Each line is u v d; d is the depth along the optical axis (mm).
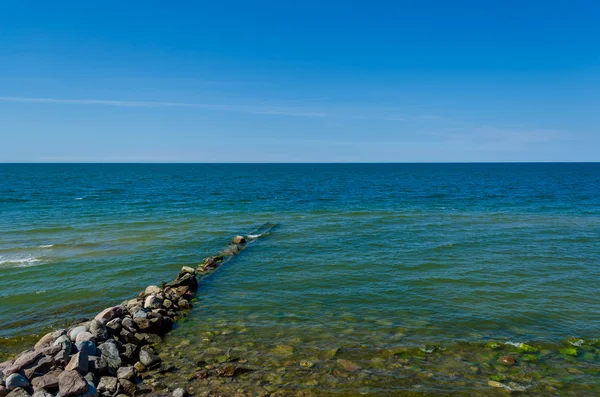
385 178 120500
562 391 9070
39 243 25844
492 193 64750
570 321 13164
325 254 22797
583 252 22922
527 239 26750
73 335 10648
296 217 38562
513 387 9203
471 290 16328
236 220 36500
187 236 28469
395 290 16406
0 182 89562
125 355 10430
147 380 9461
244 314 13914
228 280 18016
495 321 13148
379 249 23953
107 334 11023
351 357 10609
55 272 19266
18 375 8508
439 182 97438
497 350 11102
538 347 11297
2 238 27453
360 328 12594
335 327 12688
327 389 9039
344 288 16734
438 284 17141
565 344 11500
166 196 60000
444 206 47500
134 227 32250
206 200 54875
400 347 11219
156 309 13258
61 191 66000
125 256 22500
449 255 22297
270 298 15602
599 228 31047
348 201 53969
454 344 11445
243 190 73375
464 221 35094
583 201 51500
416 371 9891
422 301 15078
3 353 11086
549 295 15695
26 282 17781
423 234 28797
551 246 24516
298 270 19531
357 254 22719
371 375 9672
